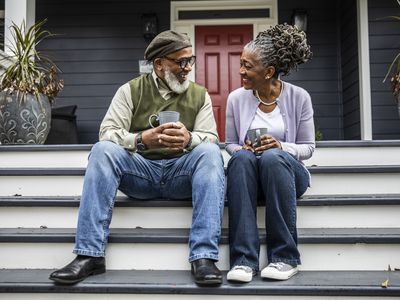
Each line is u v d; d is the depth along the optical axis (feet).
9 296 4.76
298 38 5.64
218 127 16.34
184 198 5.92
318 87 16.21
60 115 13.92
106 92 16.38
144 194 5.86
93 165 5.08
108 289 4.66
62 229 6.01
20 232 5.70
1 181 6.97
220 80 16.49
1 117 8.98
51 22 16.53
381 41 14.11
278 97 5.94
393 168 6.64
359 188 6.72
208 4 16.61
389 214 5.95
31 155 7.87
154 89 5.92
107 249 5.39
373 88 13.96
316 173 6.69
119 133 5.51
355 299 4.56
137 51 16.44
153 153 5.71
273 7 16.52
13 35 10.23
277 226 4.99
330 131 16.16
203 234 4.84
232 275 4.68
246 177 5.09
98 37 16.51
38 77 9.39
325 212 5.98
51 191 6.93
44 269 5.46
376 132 13.88
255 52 5.56
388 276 4.99
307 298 4.58
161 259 5.37
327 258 5.32
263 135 5.39
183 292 4.63
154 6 16.57
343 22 15.80
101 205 5.02
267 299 4.60
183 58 5.64
